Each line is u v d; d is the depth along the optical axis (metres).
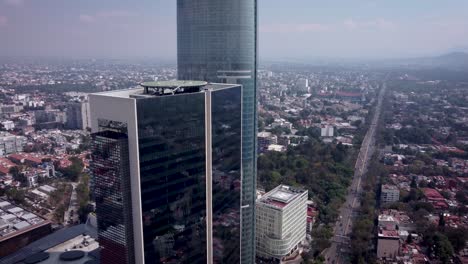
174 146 172.50
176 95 169.00
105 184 165.38
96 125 169.50
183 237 188.88
